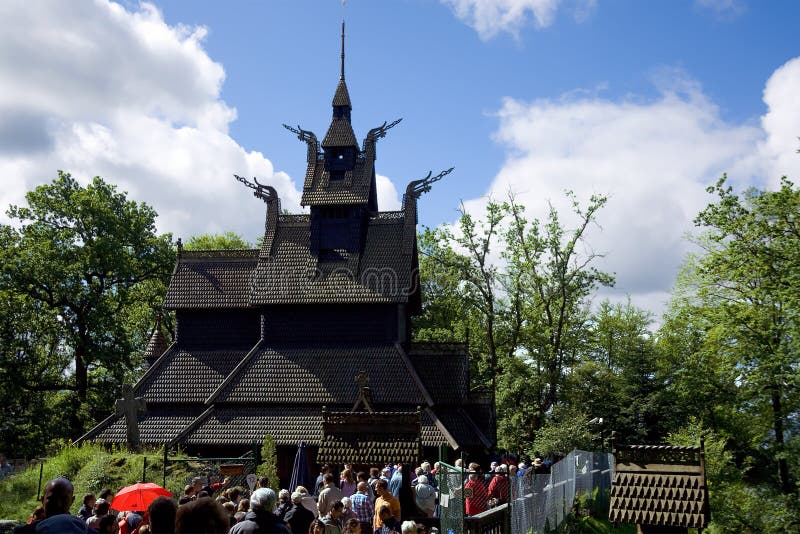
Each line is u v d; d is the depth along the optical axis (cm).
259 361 4569
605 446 5031
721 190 3969
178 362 4734
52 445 4781
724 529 3184
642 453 2353
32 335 5506
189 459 2836
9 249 5481
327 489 1922
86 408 5519
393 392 4288
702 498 2236
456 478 1981
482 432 4353
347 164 4950
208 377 4628
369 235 4950
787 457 3828
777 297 3806
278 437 4191
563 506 2789
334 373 4444
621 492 2308
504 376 5544
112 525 1180
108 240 5806
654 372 5534
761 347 3981
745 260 3912
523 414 5516
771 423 4378
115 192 6216
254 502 981
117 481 3134
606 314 6850
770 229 3788
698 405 5159
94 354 5622
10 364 5300
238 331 4859
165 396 4528
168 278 6438
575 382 5619
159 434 4312
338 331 4656
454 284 6456
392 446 2911
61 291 5544
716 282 4272
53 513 866
